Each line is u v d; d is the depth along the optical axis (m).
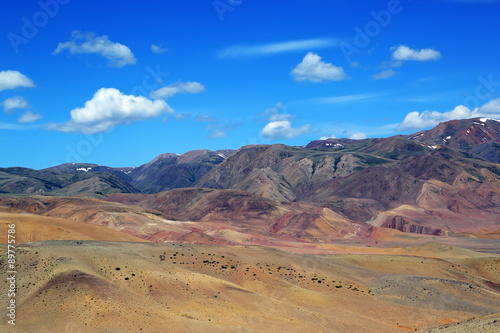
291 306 87.56
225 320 76.94
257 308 84.00
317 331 78.50
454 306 96.88
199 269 101.31
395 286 104.69
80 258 86.50
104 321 68.75
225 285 90.44
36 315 69.44
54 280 76.38
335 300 95.19
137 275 84.69
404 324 87.06
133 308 72.50
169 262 101.44
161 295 81.12
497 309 96.25
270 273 104.38
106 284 76.69
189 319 73.69
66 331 66.50
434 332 67.88
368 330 81.31
